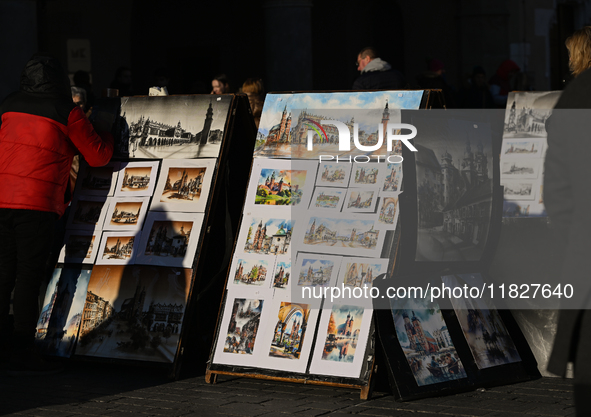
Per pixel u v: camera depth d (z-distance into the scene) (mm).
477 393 4402
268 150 4938
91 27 13531
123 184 5383
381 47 16750
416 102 4625
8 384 4754
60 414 4098
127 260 5188
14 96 5082
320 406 4176
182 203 5148
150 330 4965
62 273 5383
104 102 5574
